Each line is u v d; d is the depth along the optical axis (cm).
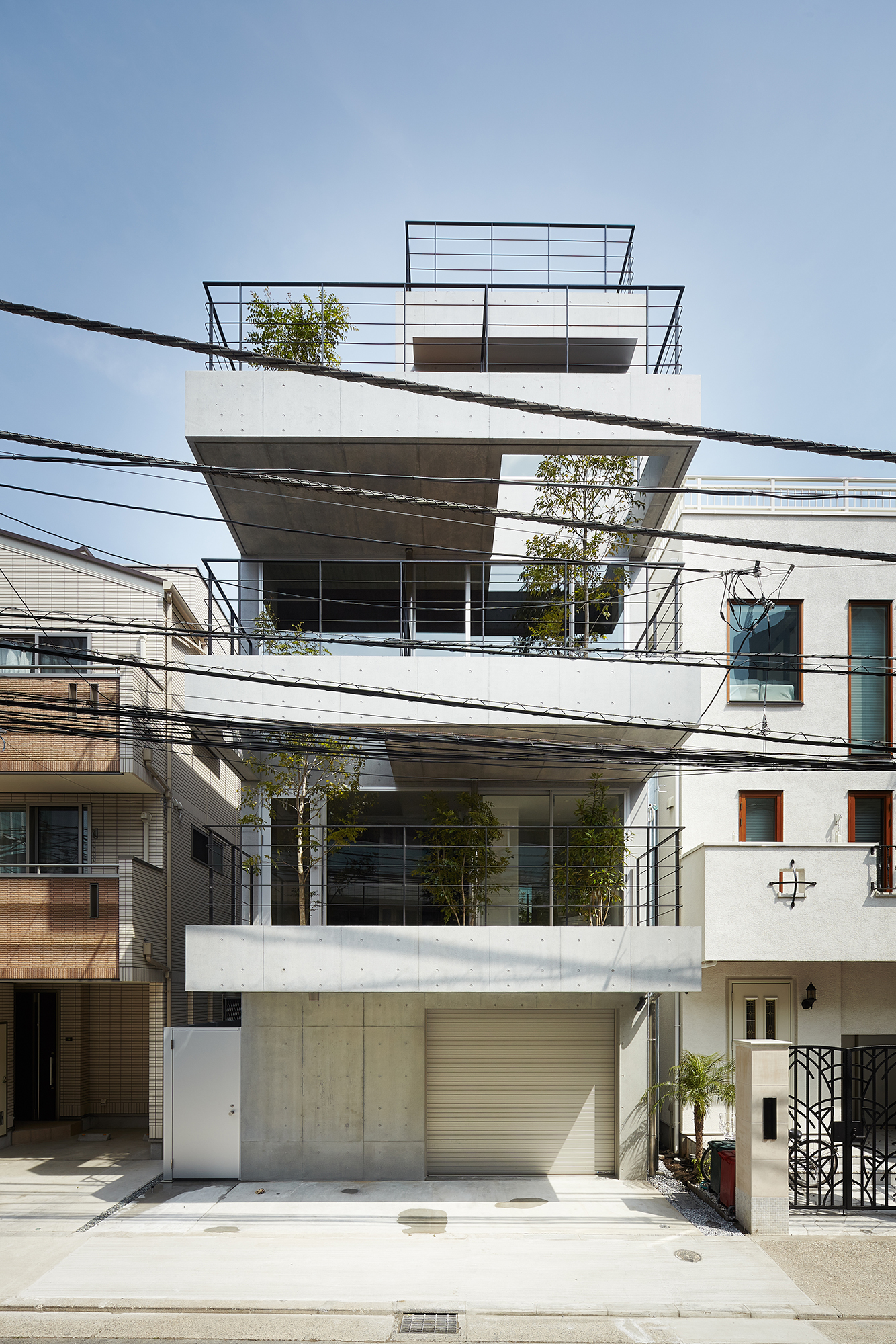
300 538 1512
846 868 1445
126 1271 1007
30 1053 1816
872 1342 852
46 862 1612
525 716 1234
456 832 1378
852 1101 1301
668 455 1330
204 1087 1376
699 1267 1014
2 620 1609
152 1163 1501
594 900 1406
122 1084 1847
